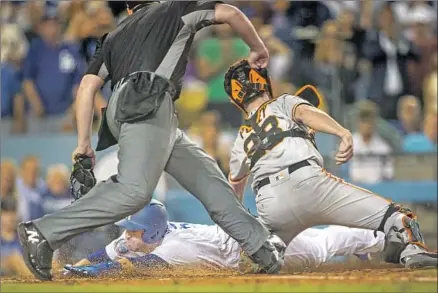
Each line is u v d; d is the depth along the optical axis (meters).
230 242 15.66
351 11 31.23
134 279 12.93
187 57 14.06
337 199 14.72
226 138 27.02
